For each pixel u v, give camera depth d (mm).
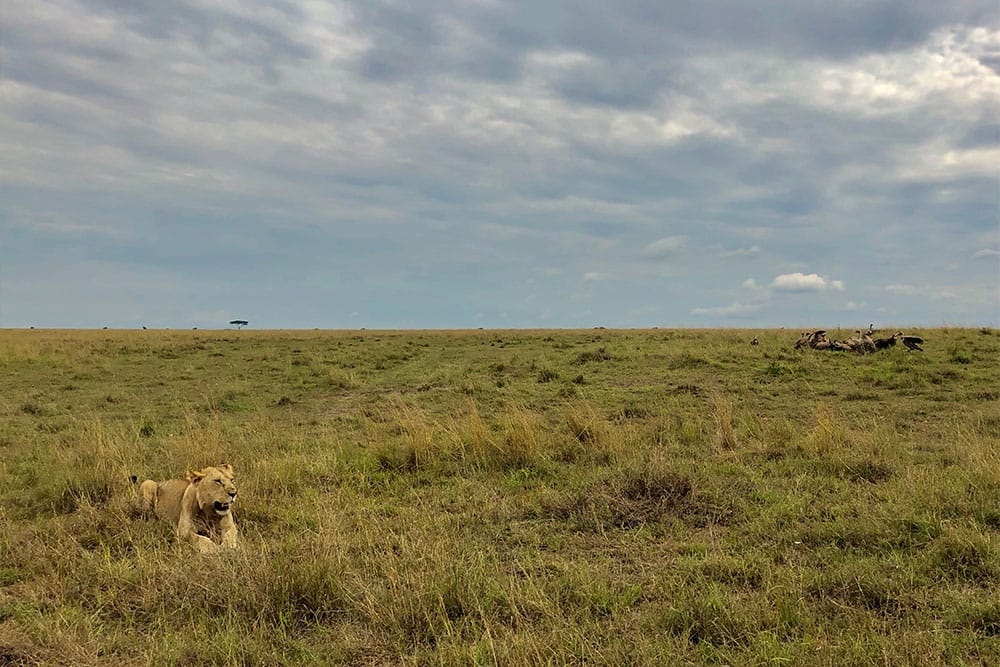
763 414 13648
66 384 19812
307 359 25250
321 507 7766
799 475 8719
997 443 9945
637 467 8188
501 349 28500
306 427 13656
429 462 9953
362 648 4723
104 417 15008
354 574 5645
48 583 5762
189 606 5215
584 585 5484
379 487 9047
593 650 4461
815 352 22047
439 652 4473
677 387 16562
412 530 6852
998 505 7035
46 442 12016
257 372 22531
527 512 7684
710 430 11766
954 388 15805
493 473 9477
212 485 6832
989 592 5246
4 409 15719
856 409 13930
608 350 24297
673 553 6426
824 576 5582
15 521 7742
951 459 9477
